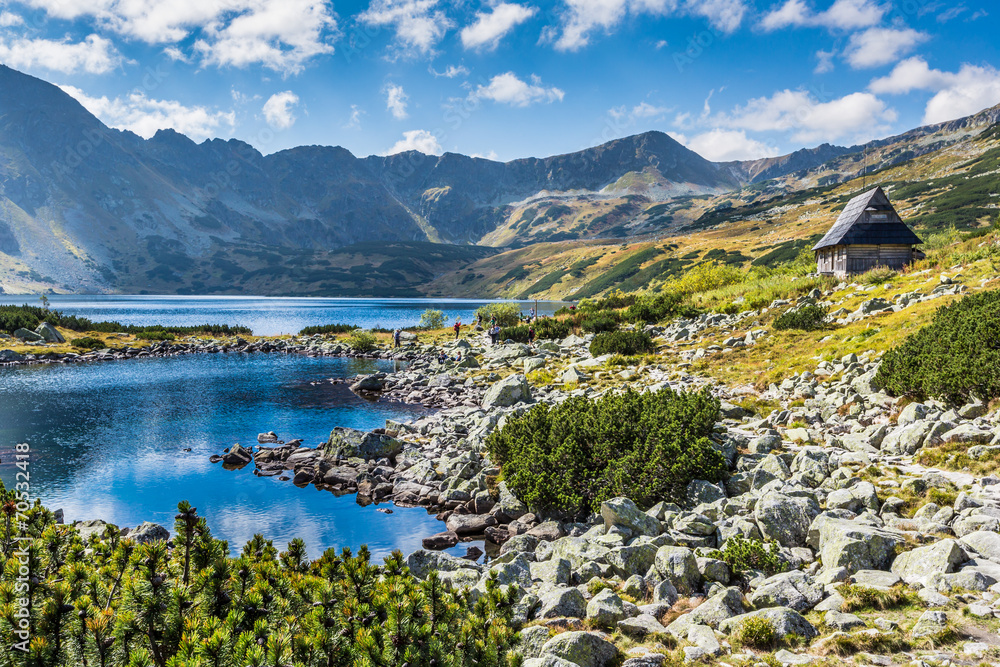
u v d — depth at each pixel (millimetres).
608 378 28984
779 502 10242
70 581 5484
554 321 52656
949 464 11781
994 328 15430
